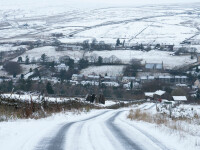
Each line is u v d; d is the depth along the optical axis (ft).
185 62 529.86
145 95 290.76
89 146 27.71
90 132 38.42
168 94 302.04
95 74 437.17
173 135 37.81
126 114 95.55
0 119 46.80
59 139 31.42
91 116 84.69
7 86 277.64
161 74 435.94
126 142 31.09
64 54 595.06
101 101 179.73
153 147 28.81
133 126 49.70
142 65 494.18
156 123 59.11
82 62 480.23
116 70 459.32
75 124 50.16
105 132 39.09
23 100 76.13
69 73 416.87
